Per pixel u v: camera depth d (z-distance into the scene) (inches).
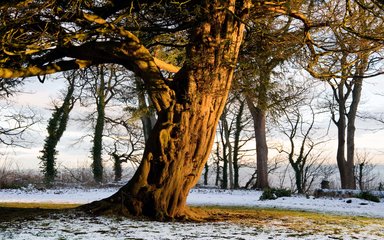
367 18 406.6
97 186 1181.7
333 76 458.0
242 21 357.4
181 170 374.3
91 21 358.0
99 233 274.8
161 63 419.2
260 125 1315.2
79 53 394.3
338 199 820.0
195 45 383.9
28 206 544.4
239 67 489.4
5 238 251.4
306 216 462.0
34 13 326.0
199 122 379.6
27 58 392.2
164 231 291.7
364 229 354.6
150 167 376.5
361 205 708.0
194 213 394.6
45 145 1286.9
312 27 431.2
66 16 339.3
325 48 456.1
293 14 426.3
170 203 374.0
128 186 378.3
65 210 375.2
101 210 366.9
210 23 379.9
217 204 663.1
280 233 303.0
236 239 263.4
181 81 390.3
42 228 293.0
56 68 387.2
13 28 338.3
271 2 409.1
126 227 305.7
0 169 1189.7
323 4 418.0
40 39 336.8
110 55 391.5
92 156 1386.6
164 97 381.1
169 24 425.7
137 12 398.6
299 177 1614.2
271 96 581.3
